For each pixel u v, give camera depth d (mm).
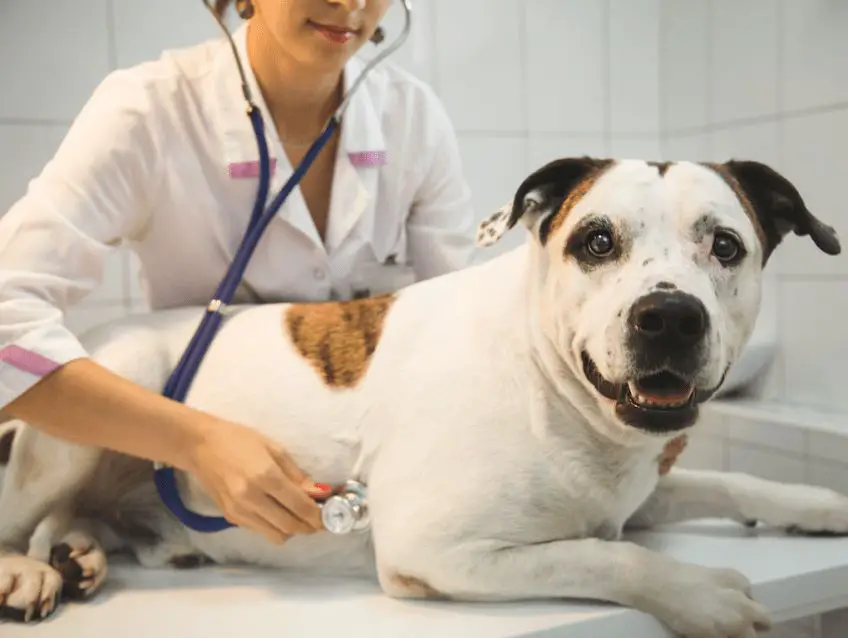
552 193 1027
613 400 931
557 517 1011
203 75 1248
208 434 1021
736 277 955
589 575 946
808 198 1771
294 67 1222
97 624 971
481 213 2057
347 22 1174
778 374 1855
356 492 1047
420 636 898
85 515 1256
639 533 1242
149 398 1045
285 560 1158
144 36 1751
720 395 1896
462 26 1993
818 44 1728
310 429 1092
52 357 1024
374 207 1396
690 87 2104
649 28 2188
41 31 1668
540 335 1004
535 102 2088
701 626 895
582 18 2119
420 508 991
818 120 1737
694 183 953
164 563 1202
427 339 1094
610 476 1028
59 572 1058
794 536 1209
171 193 1227
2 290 1040
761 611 906
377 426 1068
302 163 1262
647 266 903
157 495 1232
